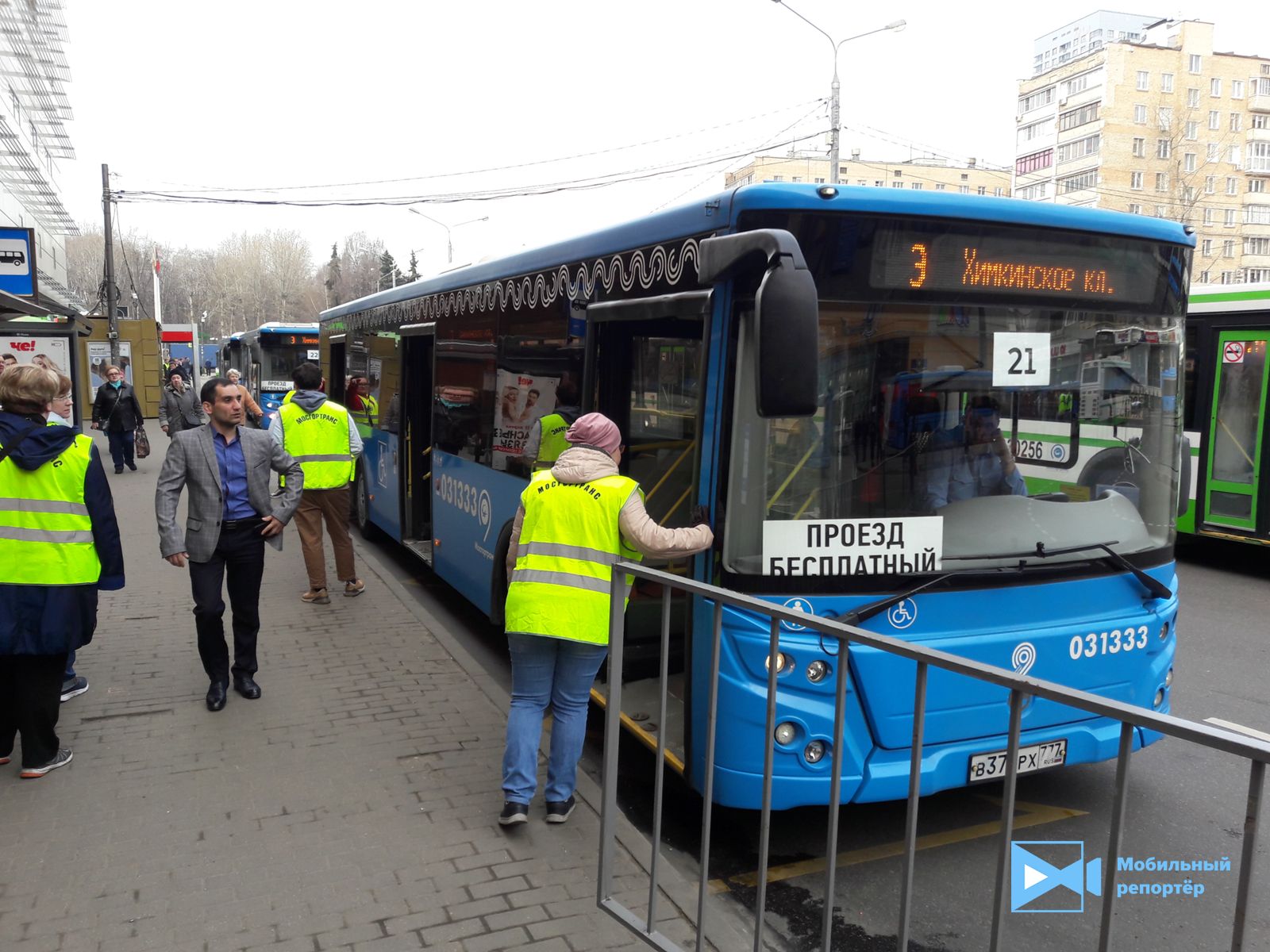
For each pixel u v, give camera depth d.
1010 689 2.08
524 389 6.14
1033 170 79.31
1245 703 6.13
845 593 3.77
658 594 5.24
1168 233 4.29
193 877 3.69
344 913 3.44
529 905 3.51
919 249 3.83
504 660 7.13
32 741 4.55
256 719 5.37
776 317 3.20
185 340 34.59
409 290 9.36
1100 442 4.25
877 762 3.74
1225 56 72.38
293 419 7.84
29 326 8.77
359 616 7.58
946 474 3.92
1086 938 3.53
